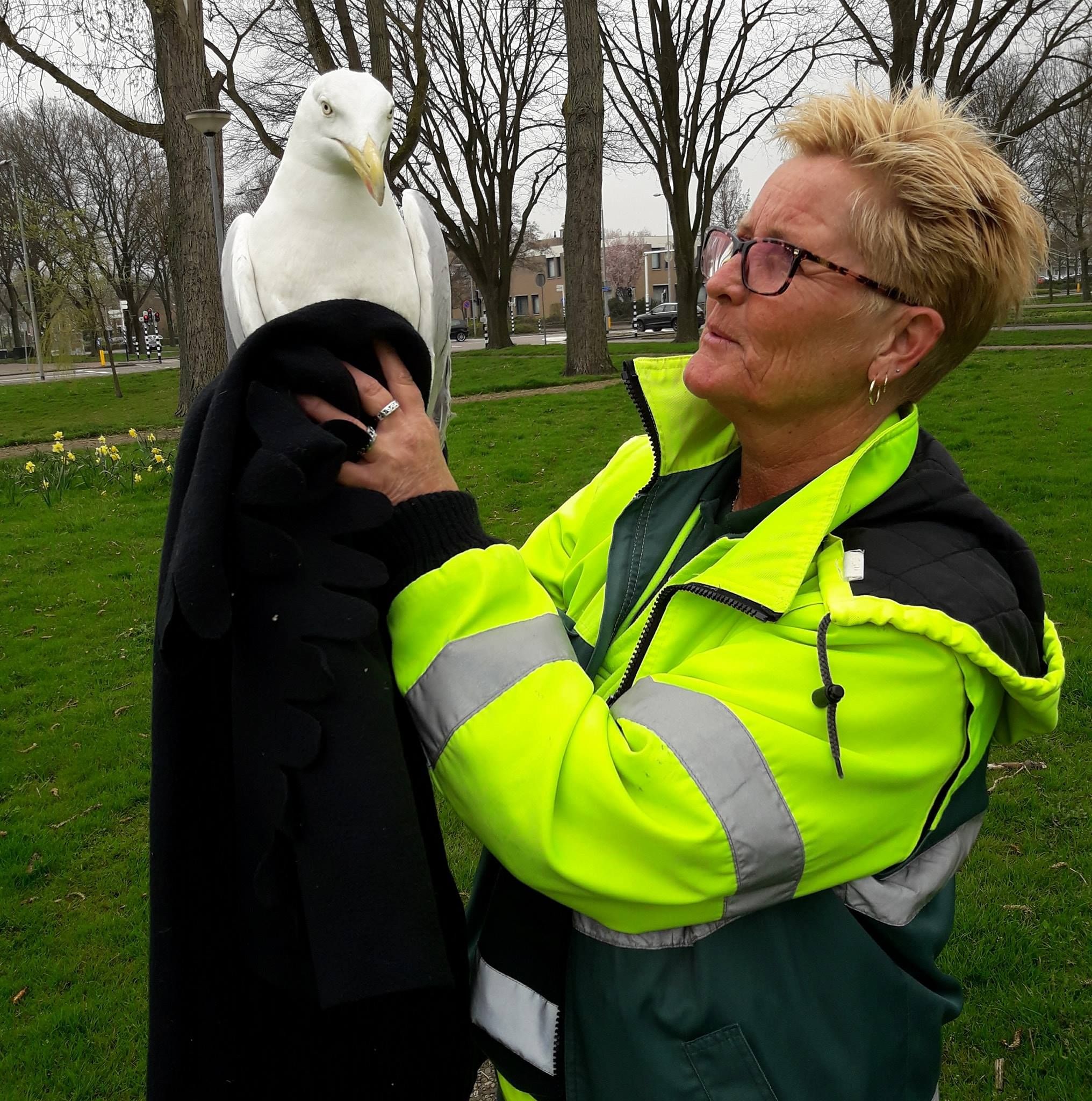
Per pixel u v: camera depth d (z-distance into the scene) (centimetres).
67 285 2306
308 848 96
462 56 2591
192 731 109
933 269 109
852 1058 107
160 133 1222
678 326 2409
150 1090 111
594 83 1500
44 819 375
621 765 103
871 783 102
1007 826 321
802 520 111
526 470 849
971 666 105
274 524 99
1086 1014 245
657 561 134
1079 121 3531
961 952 267
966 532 117
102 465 994
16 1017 279
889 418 123
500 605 110
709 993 105
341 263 145
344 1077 116
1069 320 2298
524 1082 120
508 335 2906
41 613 602
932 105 116
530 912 121
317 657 96
